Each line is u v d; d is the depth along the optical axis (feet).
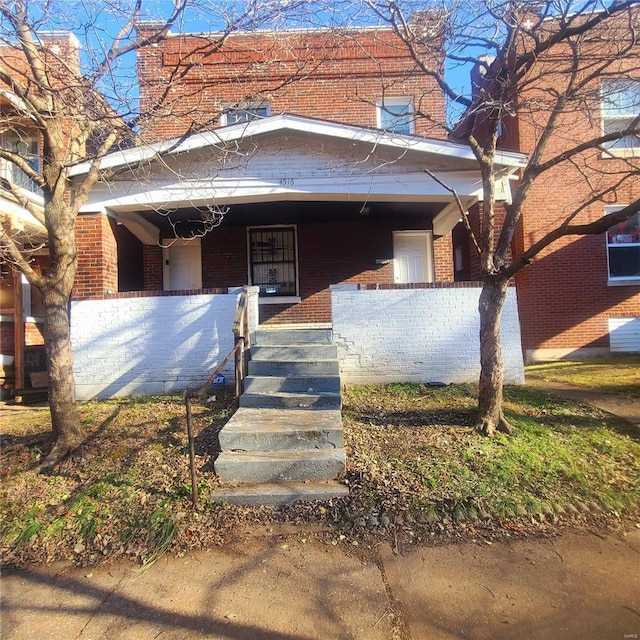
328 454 15.31
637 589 9.96
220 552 11.77
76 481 15.39
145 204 25.32
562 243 37.73
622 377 27.89
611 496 13.51
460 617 9.28
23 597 10.43
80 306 24.70
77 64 18.61
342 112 34.09
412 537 12.12
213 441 17.06
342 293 24.82
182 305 24.59
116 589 10.57
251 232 34.86
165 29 16.76
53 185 16.79
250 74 25.07
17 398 26.37
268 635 8.98
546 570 10.68
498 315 17.92
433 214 32.35
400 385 24.06
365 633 8.96
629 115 34.86
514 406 20.76
